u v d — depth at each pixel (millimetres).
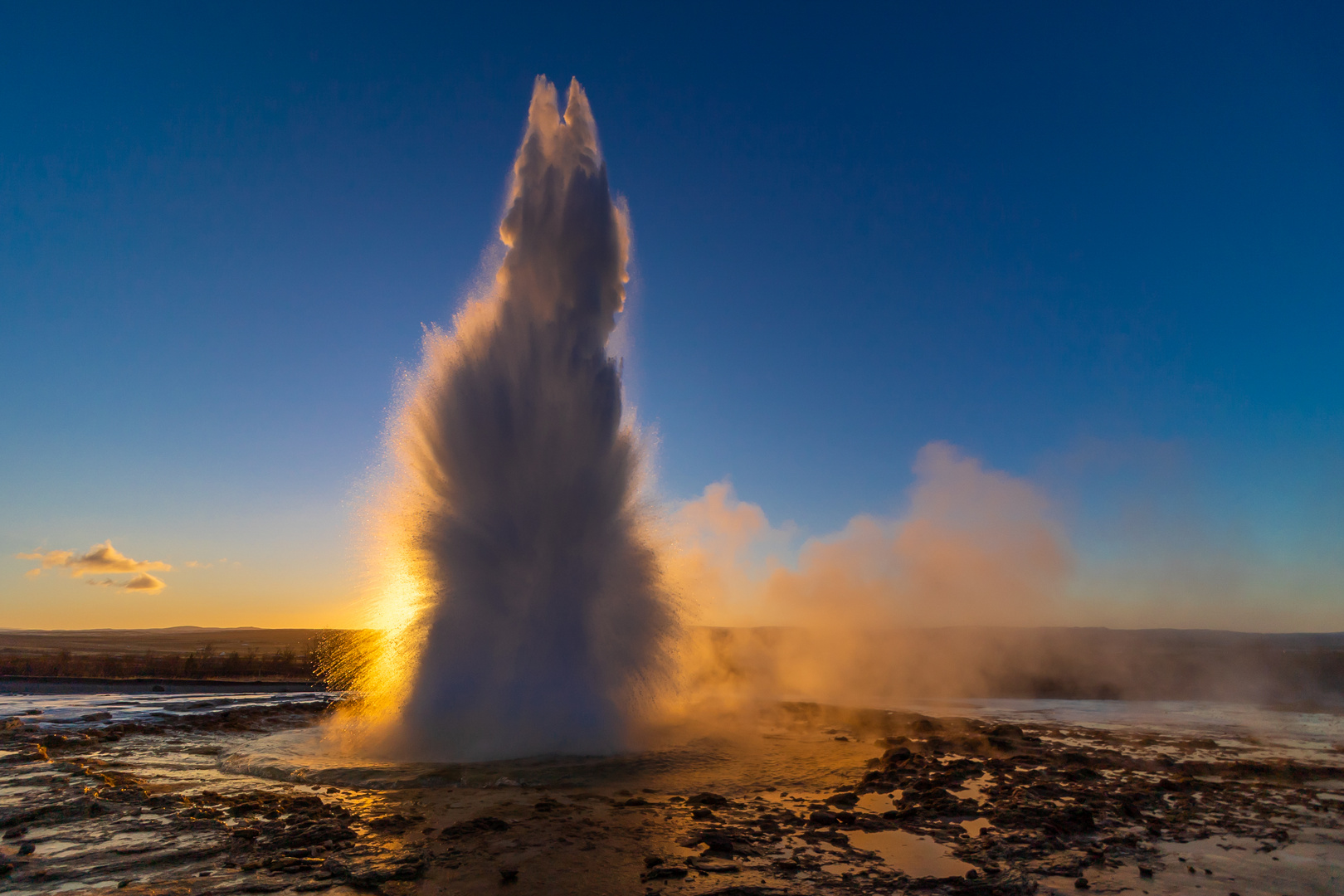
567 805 9781
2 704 21875
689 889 6887
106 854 7566
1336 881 7453
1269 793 11461
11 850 7629
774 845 8352
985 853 8242
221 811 9242
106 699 24047
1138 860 8086
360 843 8016
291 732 16672
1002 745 15422
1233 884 7352
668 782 11406
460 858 7578
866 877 7363
